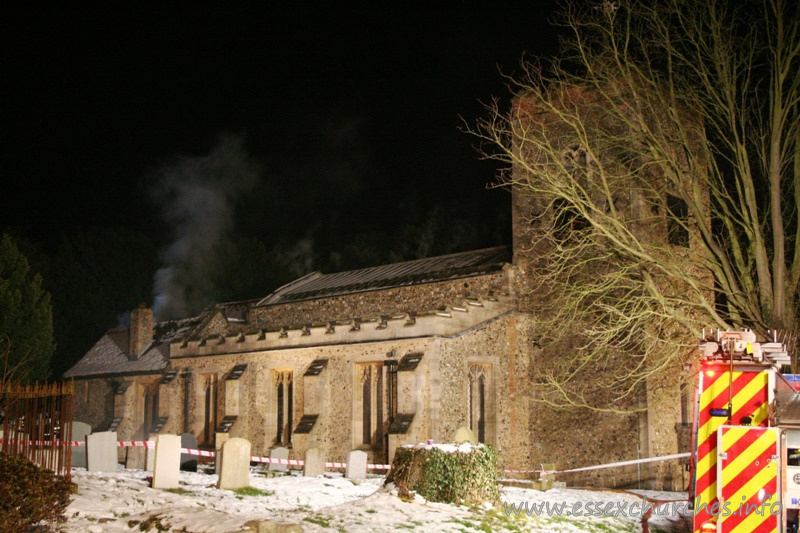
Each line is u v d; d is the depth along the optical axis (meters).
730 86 24.84
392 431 26.89
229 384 33.62
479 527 14.53
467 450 17.05
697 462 12.70
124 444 21.39
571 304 25.77
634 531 16.25
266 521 11.77
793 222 27.22
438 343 27.55
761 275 23.77
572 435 29.22
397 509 15.32
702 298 23.44
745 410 12.60
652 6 25.45
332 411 30.31
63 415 15.17
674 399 28.44
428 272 34.47
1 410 17.92
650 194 28.42
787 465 12.27
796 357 21.41
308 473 22.67
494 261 32.84
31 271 63.03
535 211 31.19
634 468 27.61
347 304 35.62
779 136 24.02
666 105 25.59
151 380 41.19
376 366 29.66
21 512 11.48
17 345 36.25
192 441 27.12
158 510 12.79
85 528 12.19
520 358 30.34
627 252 25.55
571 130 29.92
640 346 27.70
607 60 26.95
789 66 23.95
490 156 27.84
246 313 40.91
